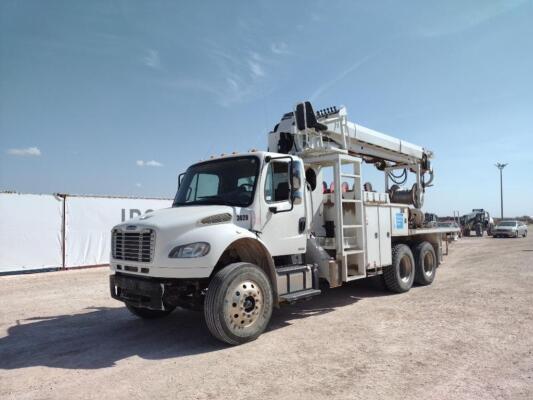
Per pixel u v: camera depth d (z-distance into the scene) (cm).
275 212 650
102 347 573
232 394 398
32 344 594
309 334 602
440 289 954
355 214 821
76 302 908
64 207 1502
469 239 3269
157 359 512
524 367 448
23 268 1400
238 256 638
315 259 735
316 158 781
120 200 1655
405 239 1035
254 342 568
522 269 1218
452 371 441
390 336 578
